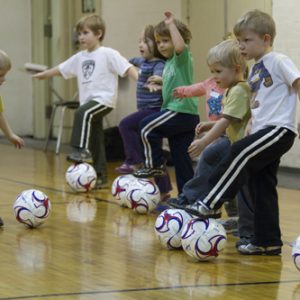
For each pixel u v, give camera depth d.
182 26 10.84
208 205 7.83
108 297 6.52
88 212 10.90
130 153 14.38
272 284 7.07
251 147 7.71
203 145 8.29
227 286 6.97
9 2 22.66
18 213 9.59
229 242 9.00
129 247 8.62
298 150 15.80
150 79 11.23
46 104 22.41
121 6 19.36
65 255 8.15
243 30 8.02
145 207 10.74
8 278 7.14
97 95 13.27
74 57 13.74
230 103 8.28
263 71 7.95
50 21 22.12
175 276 7.32
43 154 18.92
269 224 8.26
